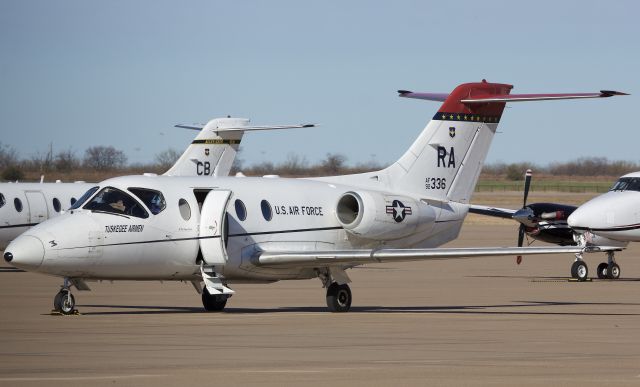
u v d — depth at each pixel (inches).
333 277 2429.9
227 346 1734.7
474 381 1389.0
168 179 2388.0
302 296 2861.7
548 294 2925.7
